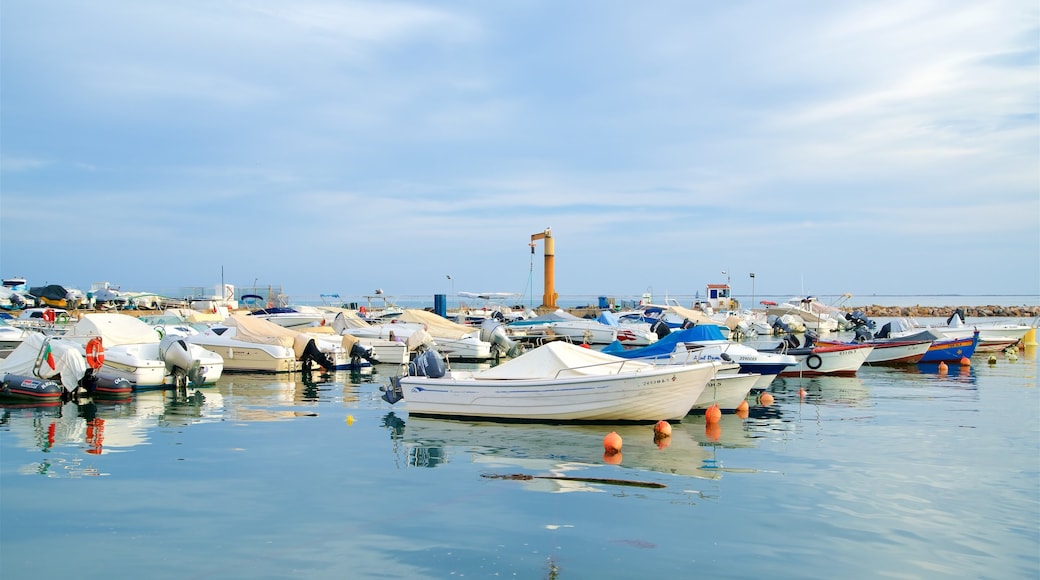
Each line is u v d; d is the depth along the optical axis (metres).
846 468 13.78
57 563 9.05
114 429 17.30
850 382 27.91
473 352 37.03
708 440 16.42
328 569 8.89
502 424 18.31
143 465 13.76
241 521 10.59
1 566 8.95
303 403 21.91
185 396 23.23
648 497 11.86
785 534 10.15
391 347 34.34
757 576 8.76
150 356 24.77
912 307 118.50
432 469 13.64
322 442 16.05
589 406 17.94
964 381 28.00
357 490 12.20
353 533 10.12
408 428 17.77
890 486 12.52
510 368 19.50
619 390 17.67
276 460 14.27
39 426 17.59
